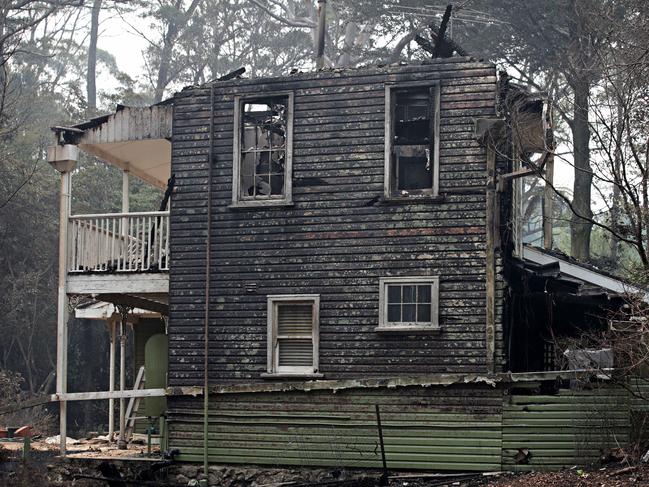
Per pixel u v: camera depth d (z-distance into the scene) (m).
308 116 21.17
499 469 19.14
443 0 36.22
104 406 46.62
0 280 46.53
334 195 20.84
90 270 22.55
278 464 20.48
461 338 19.70
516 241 22.05
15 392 42.41
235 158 21.59
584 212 34.50
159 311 26.30
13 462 22.17
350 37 46.97
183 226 21.80
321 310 20.61
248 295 21.14
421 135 21.19
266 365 20.83
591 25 27.19
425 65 20.55
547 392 19.22
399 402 19.86
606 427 18.80
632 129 21.92
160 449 22.86
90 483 21.30
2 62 32.12
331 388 20.17
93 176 50.25
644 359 17.52
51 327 48.25
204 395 21.06
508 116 20.42
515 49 35.69
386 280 20.28
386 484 19.39
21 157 48.56
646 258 19.95
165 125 22.34
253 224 21.28
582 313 22.47
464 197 20.03
